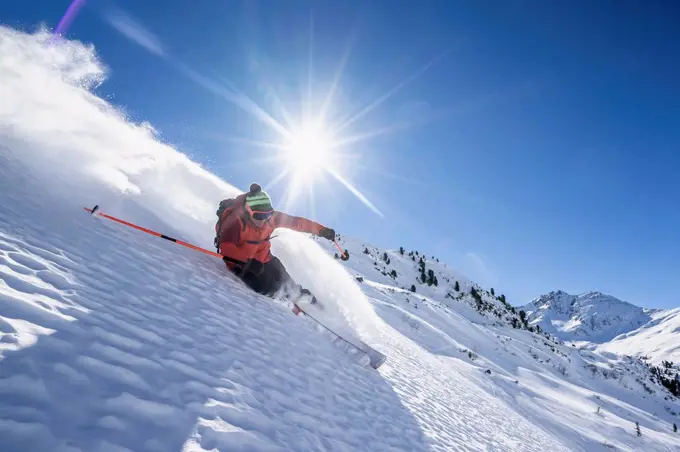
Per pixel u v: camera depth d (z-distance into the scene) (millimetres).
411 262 95938
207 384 2354
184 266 4473
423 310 34812
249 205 5051
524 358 36062
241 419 2225
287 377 3334
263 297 5453
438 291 75375
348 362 5168
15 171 3816
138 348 2264
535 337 59750
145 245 4277
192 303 3549
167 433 1746
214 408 2154
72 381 1693
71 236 3299
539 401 19656
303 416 2828
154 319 2768
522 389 20891
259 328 4031
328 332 5621
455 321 37219
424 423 4844
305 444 2432
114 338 2201
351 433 3119
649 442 19969
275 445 2184
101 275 2936
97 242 3510
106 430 1555
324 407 3264
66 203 3965
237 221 5098
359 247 91000
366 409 3932
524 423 11641
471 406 8617
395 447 3457
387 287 40875
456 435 5238
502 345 38031
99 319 2301
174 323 2910
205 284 4332
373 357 5691
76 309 2248
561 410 19797
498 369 24688
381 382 5379
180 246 5164
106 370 1903
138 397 1860
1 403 1383
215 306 3844
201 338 2939
